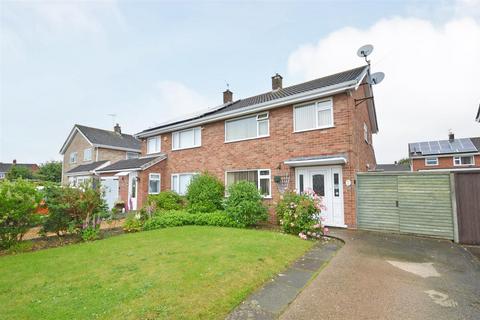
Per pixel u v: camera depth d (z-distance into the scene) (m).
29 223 7.41
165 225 9.84
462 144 29.58
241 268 4.65
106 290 3.78
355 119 10.05
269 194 11.34
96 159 25.77
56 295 3.66
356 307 3.41
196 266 4.76
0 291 3.83
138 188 15.81
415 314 3.23
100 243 7.10
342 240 7.36
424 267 5.02
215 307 3.29
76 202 8.09
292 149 10.77
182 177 15.82
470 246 6.80
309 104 10.51
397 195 8.48
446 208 7.66
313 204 7.96
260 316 3.15
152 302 3.37
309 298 3.67
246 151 12.44
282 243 6.59
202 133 14.76
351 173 9.18
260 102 12.73
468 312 3.27
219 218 9.92
